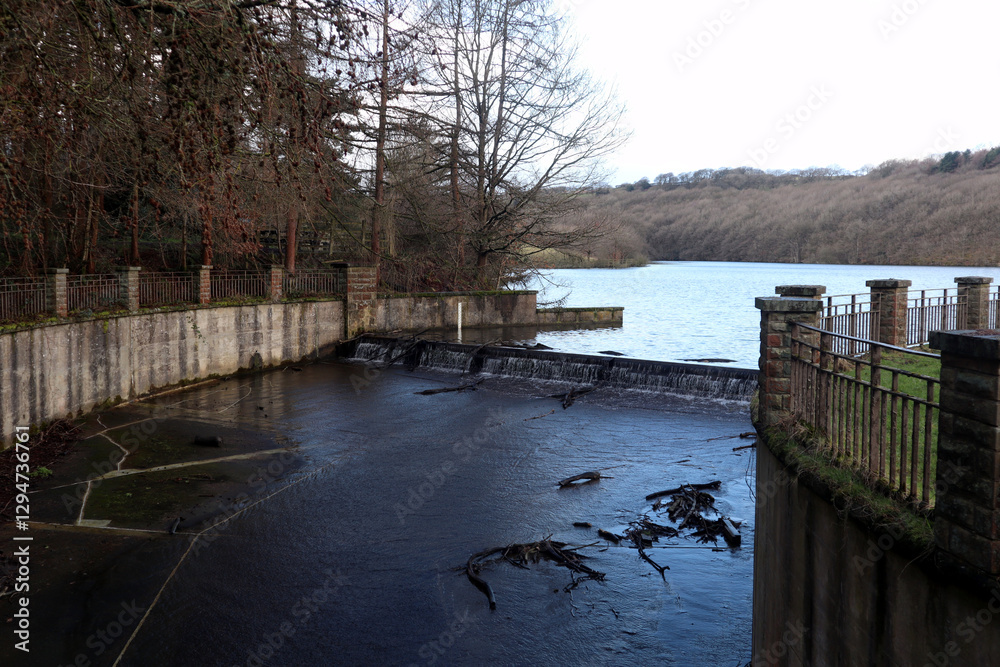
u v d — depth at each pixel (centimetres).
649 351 2969
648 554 1058
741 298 5694
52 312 1712
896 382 464
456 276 3844
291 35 1012
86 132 1252
